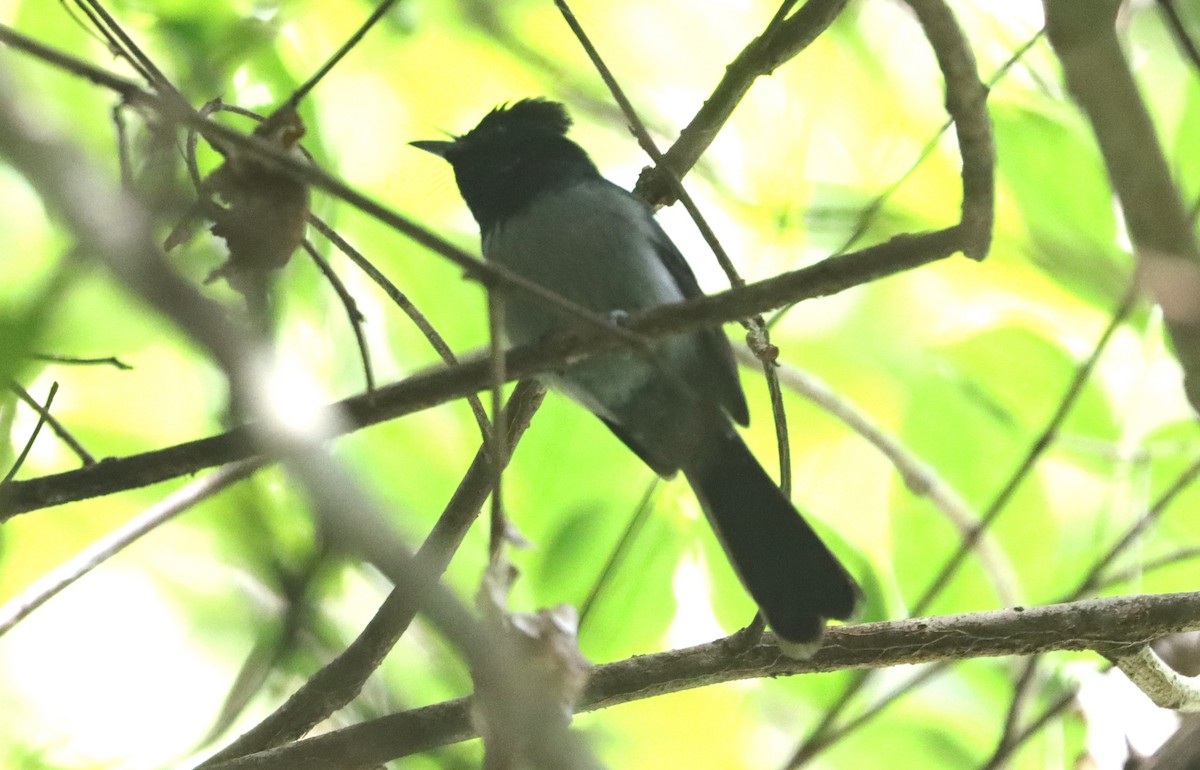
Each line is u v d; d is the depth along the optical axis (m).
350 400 6.48
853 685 9.29
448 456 10.59
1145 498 10.18
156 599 11.20
